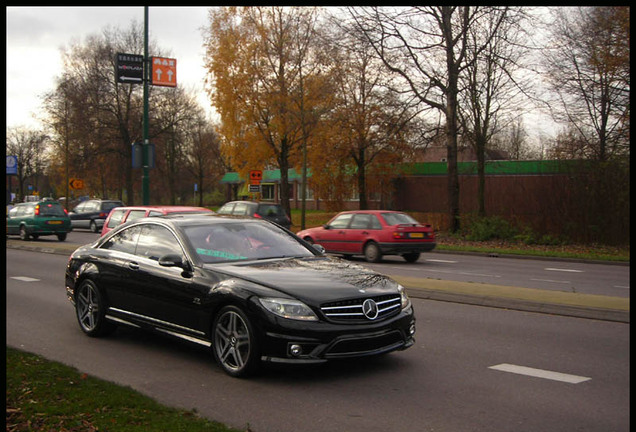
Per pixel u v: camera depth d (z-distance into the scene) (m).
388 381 5.61
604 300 9.46
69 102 45.41
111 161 47.44
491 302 9.60
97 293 7.45
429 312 9.15
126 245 7.39
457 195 27.81
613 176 23.41
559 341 7.24
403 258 19.98
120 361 6.40
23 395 4.74
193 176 65.88
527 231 25.28
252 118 33.09
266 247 6.83
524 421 4.56
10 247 22.30
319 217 45.91
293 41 31.31
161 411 4.43
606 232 23.59
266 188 68.94
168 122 47.47
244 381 5.61
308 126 32.00
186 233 6.68
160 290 6.51
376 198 51.31
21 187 71.25
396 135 28.94
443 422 4.54
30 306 9.98
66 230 26.47
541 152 37.56
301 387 5.43
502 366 6.14
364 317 5.50
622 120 23.41
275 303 5.38
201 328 6.03
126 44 45.66
